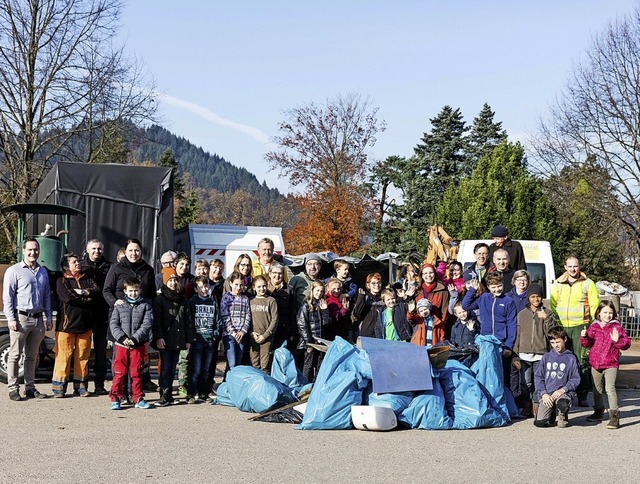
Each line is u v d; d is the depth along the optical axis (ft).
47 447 27.12
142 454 26.18
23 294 37.91
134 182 50.24
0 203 106.93
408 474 23.98
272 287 40.57
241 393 35.53
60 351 39.04
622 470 25.13
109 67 112.16
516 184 111.86
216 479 22.91
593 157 113.91
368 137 180.34
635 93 109.81
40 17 107.24
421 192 147.23
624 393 45.57
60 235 48.21
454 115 151.23
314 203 167.02
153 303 37.24
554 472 24.68
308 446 28.09
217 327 38.68
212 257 64.08
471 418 32.76
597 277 120.78
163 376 37.35
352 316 40.70
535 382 34.60
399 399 32.37
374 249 154.10
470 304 38.14
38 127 107.96
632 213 112.88
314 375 39.58
